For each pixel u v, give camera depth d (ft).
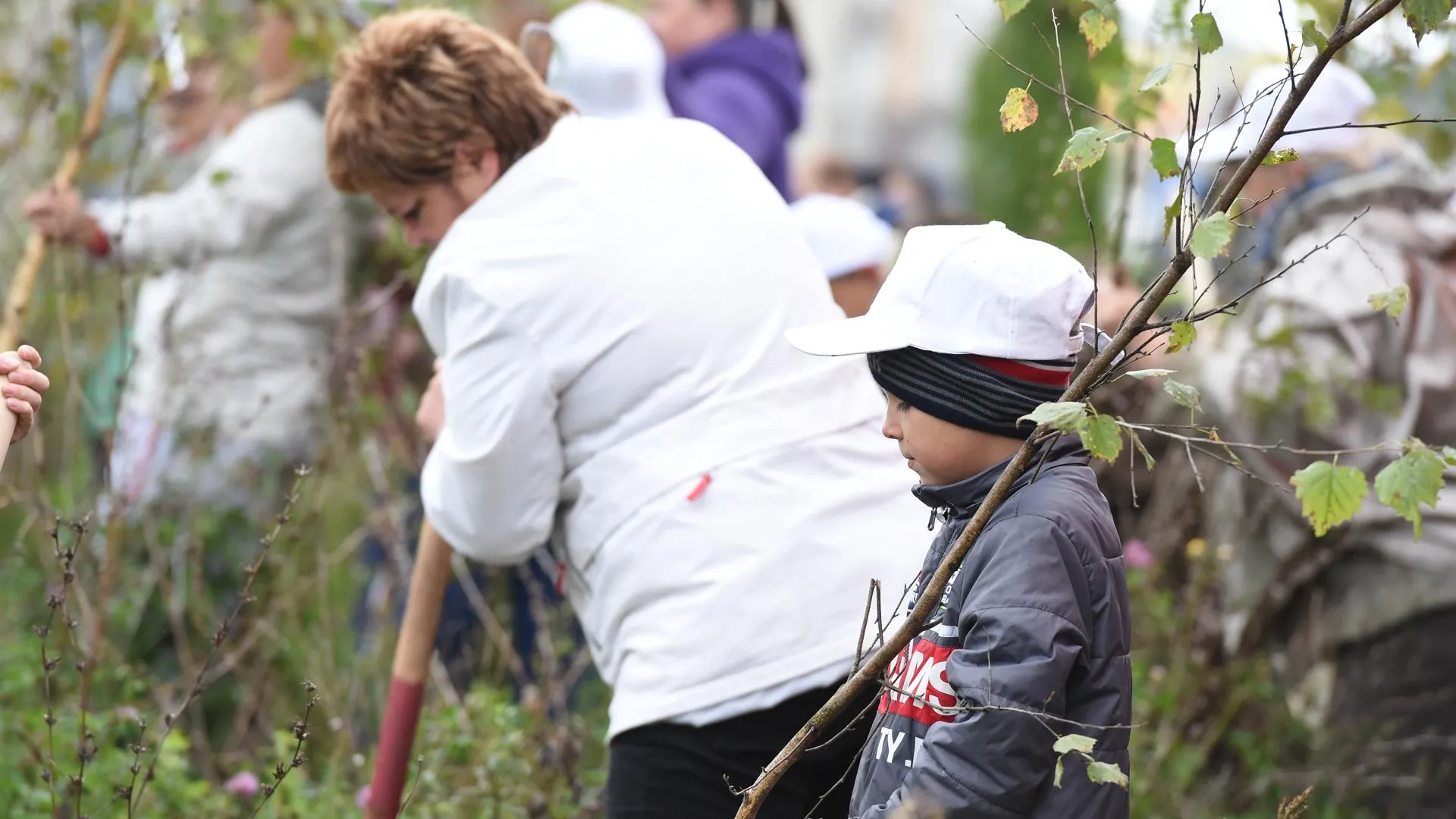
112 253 29.22
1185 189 13.51
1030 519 13.87
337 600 31.40
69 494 28.30
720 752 17.67
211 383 32.17
